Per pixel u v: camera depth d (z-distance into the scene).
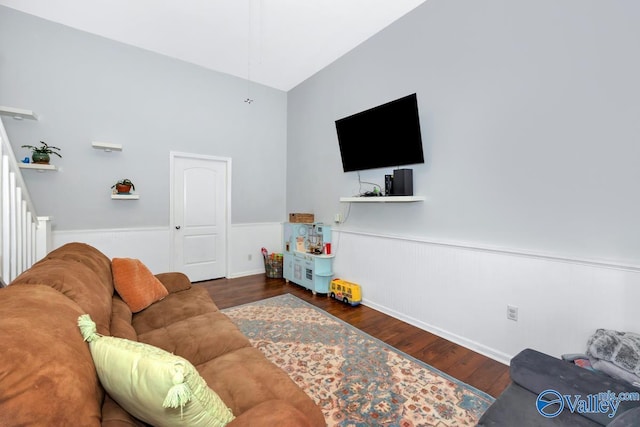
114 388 0.79
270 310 3.13
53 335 0.76
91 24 3.09
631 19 1.65
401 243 2.93
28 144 3.00
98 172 3.40
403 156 2.81
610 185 1.74
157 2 2.74
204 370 1.31
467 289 2.40
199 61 3.87
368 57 3.28
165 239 3.91
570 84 1.87
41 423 0.58
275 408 0.86
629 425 0.81
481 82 2.30
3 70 2.85
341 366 2.08
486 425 1.04
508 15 2.14
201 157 4.10
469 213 2.40
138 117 3.60
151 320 1.86
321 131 4.04
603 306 1.75
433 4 2.61
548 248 1.98
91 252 1.95
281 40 3.34
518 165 2.11
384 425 1.55
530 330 2.05
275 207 4.86
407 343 2.44
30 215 2.43
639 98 1.63
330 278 3.71
